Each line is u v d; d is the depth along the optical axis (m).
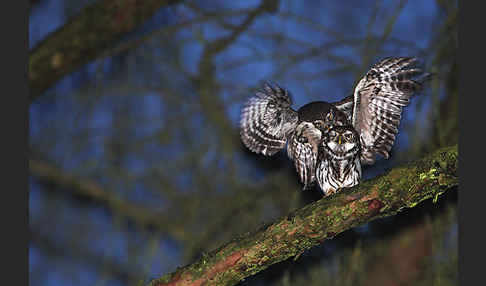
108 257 10.31
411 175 7.08
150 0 10.98
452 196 10.09
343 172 9.77
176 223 11.18
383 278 10.14
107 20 10.88
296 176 11.27
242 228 10.92
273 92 9.49
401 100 9.46
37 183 11.42
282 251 7.46
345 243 10.20
